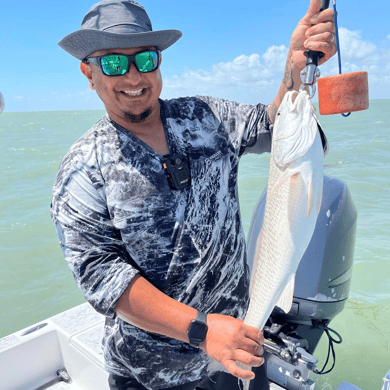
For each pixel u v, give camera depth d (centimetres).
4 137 3020
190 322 107
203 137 138
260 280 111
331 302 192
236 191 149
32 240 686
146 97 125
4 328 434
